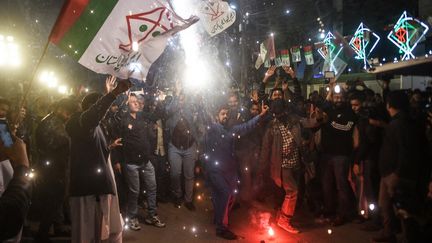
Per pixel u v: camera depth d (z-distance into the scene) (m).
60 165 6.07
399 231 6.09
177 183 8.39
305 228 7.17
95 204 4.70
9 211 1.81
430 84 11.56
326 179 7.52
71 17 3.78
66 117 6.14
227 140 6.79
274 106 7.02
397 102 5.71
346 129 7.21
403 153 5.52
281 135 6.93
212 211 8.23
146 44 4.12
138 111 7.04
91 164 4.64
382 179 5.97
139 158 6.96
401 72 7.33
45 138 6.01
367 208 7.10
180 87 8.45
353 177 7.51
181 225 7.35
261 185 8.26
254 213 7.97
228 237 6.63
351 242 6.44
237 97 8.48
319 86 16.05
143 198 8.53
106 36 3.96
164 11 4.08
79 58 3.92
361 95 7.46
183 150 8.27
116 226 4.95
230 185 6.76
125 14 3.97
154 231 7.01
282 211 7.04
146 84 11.71
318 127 7.47
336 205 7.75
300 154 7.00
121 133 6.90
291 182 6.92
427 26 11.93
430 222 3.42
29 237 6.31
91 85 10.75
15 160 2.06
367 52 14.31
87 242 4.68
